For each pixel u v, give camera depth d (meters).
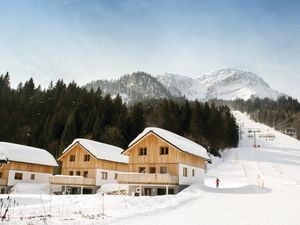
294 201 27.20
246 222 18.36
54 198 31.91
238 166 81.94
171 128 95.50
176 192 37.94
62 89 114.25
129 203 26.17
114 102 101.75
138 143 42.28
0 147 51.03
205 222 18.86
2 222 16.52
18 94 109.62
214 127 101.00
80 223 17.95
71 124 79.31
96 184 49.25
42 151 58.12
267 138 141.50
